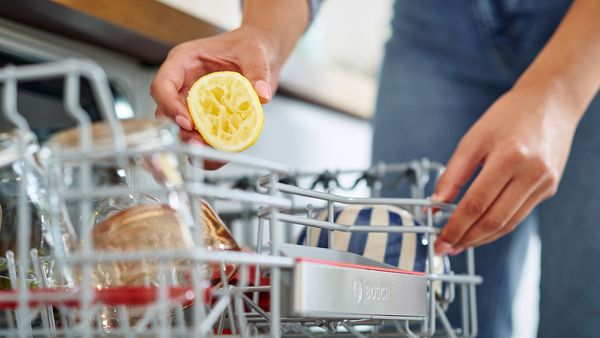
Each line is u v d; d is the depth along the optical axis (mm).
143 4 770
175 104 604
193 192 337
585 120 960
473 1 1032
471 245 673
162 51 827
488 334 1089
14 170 460
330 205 526
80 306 357
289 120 1257
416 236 631
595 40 746
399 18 1138
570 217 975
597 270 954
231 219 879
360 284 426
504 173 650
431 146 1096
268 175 450
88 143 331
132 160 406
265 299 607
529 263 1587
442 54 1090
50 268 476
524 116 680
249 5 823
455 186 678
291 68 1202
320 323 516
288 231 793
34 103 760
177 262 385
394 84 1129
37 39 749
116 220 395
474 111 1088
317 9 861
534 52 1006
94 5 712
